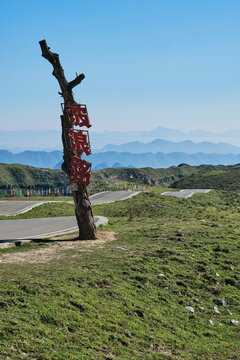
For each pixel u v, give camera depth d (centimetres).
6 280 1141
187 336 1155
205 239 2336
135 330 1070
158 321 1192
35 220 3359
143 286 1405
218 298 1537
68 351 851
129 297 1270
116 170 19150
